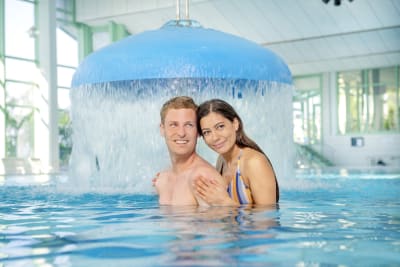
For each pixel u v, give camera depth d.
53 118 17.33
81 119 6.28
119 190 5.39
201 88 5.78
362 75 22.88
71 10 19.55
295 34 19.03
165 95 5.80
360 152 22.86
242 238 2.10
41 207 3.76
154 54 5.79
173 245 1.94
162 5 17.91
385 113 22.52
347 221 2.67
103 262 1.67
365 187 5.98
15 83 17.03
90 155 6.23
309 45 19.86
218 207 3.22
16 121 17.03
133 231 2.33
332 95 23.45
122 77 5.78
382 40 19.12
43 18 17.50
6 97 16.73
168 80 5.77
